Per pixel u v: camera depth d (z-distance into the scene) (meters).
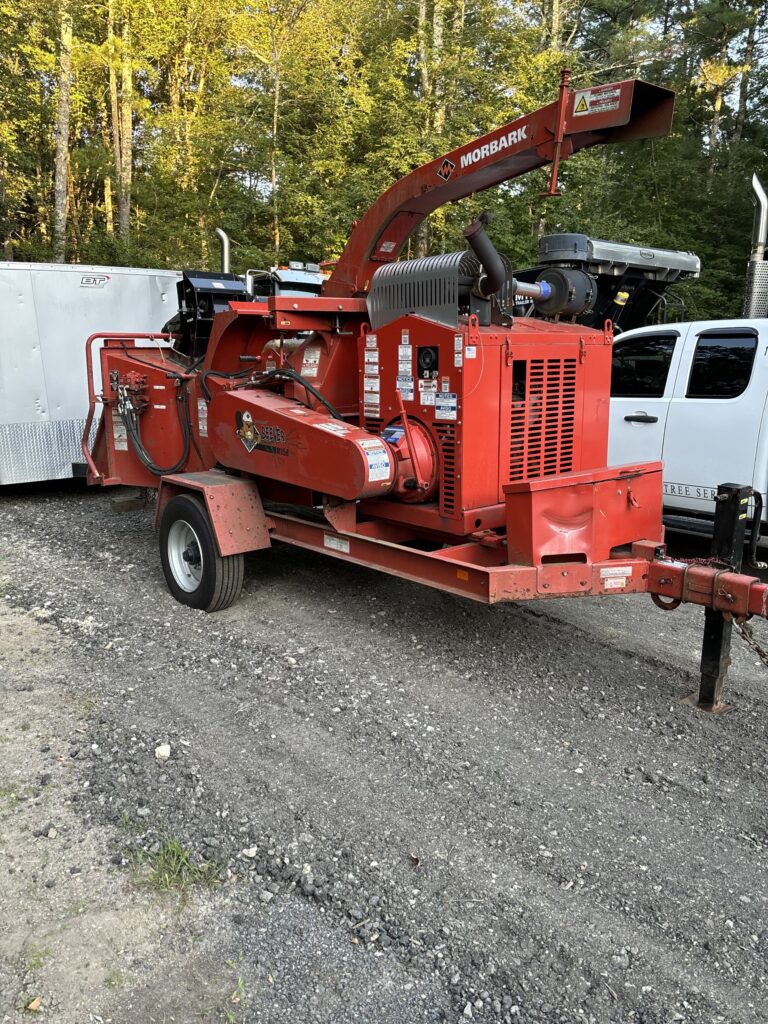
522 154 4.27
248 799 3.22
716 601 3.66
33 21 19.23
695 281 17.83
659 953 2.46
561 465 4.73
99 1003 2.26
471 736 3.76
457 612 5.43
